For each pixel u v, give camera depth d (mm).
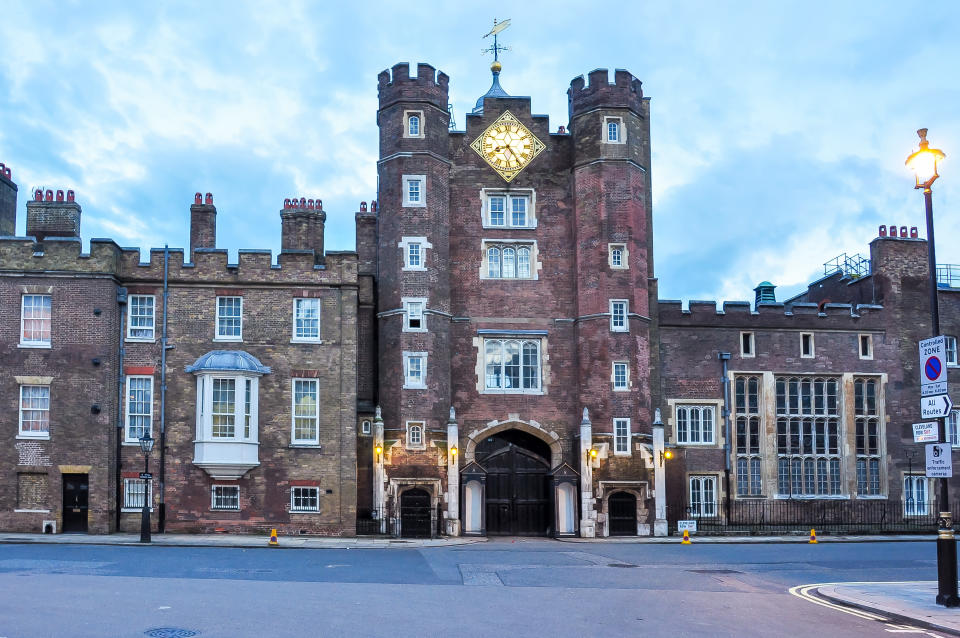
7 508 36500
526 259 44781
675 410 46500
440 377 42000
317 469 38844
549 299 44312
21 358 37094
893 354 48719
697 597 19844
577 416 43312
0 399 36906
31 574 21234
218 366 37938
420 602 18062
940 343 18562
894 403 48375
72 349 37250
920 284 49688
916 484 48000
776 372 47594
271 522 38375
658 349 46125
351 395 39375
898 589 20891
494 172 45031
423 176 42812
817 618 17250
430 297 42156
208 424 37969
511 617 16547
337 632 14570
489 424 43094
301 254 39938
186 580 20703
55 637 13742
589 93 44469
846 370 48188
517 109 45594
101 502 36562
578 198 44281
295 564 25422
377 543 35312
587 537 40438
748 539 39250
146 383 38438
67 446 36750
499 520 42438
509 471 42938
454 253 44250
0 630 14172
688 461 46344
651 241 47906
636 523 41625
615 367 42594
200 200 44219
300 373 39250
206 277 39219
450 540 37969
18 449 36688
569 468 41781
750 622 16656
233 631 14477
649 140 48844
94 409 36938
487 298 44094
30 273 37375
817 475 47500
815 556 30453
